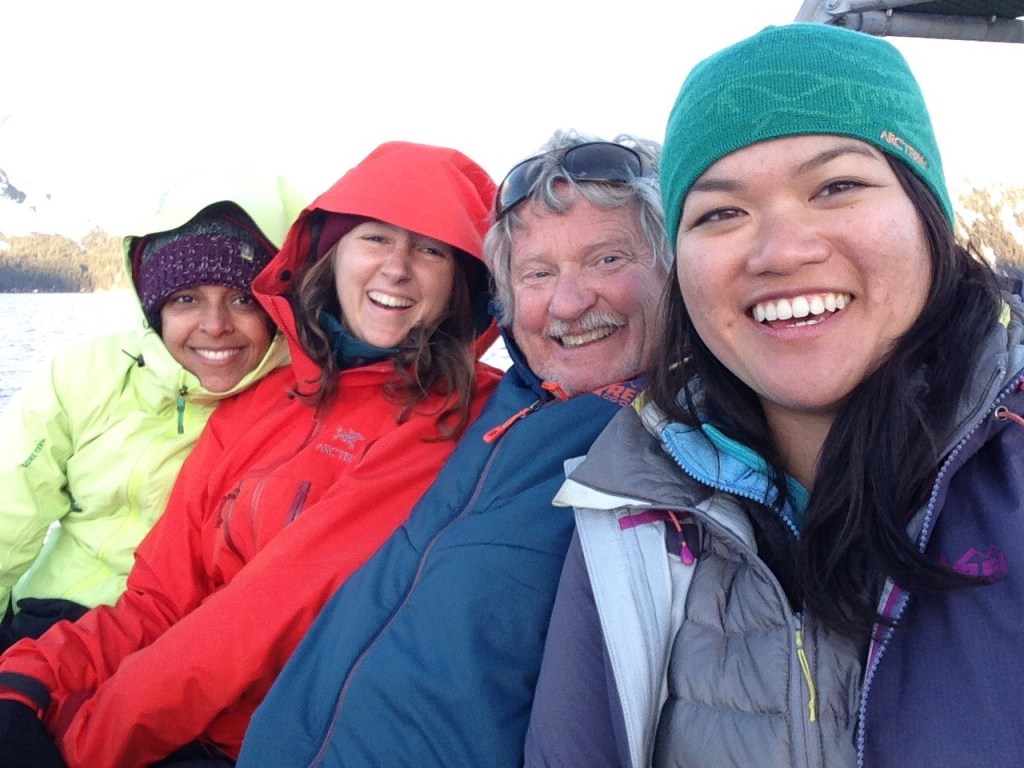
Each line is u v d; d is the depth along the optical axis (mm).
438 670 585
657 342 557
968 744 348
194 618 703
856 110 425
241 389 929
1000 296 440
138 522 920
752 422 506
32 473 903
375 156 919
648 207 737
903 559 388
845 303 437
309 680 627
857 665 425
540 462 670
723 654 464
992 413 399
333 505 735
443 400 830
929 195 440
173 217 888
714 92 451
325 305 893
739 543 469
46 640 772
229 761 750
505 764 563
